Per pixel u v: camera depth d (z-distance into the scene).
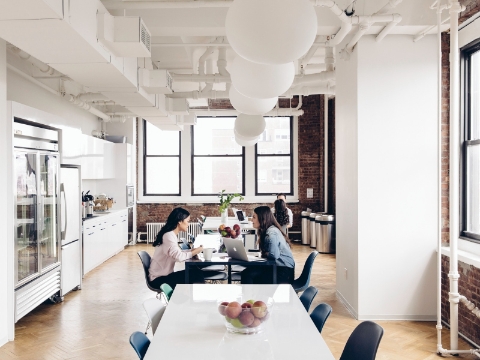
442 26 4.63
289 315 2.70
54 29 3.14
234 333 2.38
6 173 4.50
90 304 5.77
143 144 11.40
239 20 1.94
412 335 4.54
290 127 11.32
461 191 4.82
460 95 4.79
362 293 5.02
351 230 5.31
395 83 4.98
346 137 5.54
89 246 7.61
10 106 4.54
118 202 10.28
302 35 1.95
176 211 4.93
